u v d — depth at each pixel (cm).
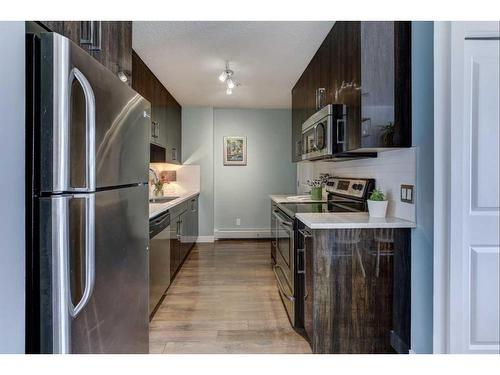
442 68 161
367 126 182
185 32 241
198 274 356
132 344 150
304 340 213
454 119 159
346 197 279
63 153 94
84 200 102
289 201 320
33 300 95
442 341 164
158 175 482
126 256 141
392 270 184
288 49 273
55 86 93
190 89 401
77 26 123
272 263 378
